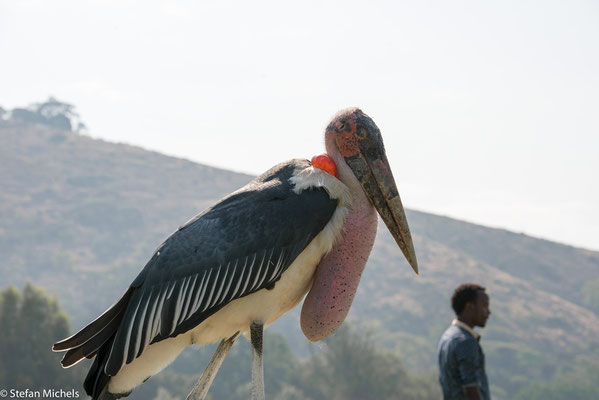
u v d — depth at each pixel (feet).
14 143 582.76
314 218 13.04
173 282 12.69
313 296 13.34
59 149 584.40
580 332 375.86
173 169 584.40
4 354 110.11
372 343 176.86
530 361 305.53
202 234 13.00
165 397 143.02
